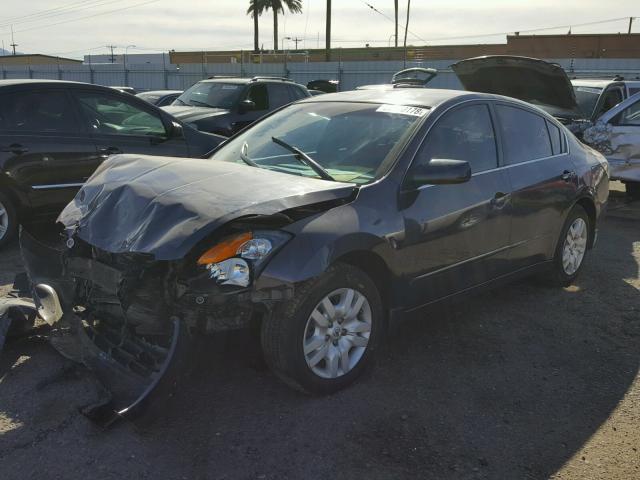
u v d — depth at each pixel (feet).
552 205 15.71
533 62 29.04
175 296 9.80
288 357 10.25
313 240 10.11
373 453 9.43
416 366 12.35
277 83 39.40
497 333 14.20
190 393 10.90
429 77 38.63
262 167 12.95
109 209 10.78
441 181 11.61
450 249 12.67
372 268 11.50
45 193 19.54
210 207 9.87
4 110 18.72
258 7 171.42
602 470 9.24
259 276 9.61
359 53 135.23
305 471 8.95
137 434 9.68
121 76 111.75
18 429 9.74
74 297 11.40
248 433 9.81
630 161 27.91
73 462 8.98
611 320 15.25
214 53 170.71
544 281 17.34
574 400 11.27
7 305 12.30
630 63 83.05
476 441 9.85
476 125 14.10
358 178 11.93
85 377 11.30
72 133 20.02
